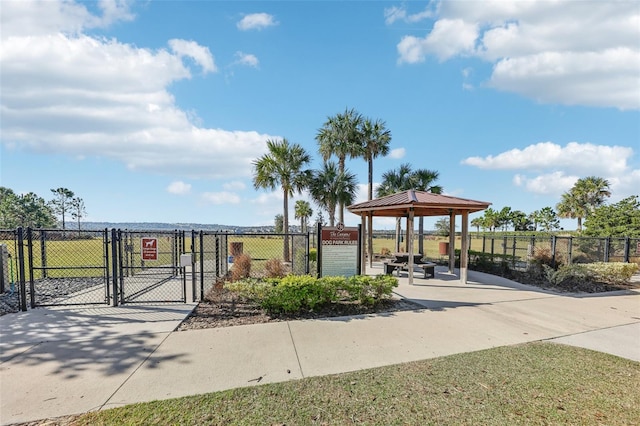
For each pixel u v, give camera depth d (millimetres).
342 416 2684
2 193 50375
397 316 5840
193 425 2553
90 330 4953
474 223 63375
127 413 2730
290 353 4113
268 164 16875
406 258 10961
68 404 2885
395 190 18969
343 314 5918
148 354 4055
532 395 3049
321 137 19125
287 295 5852
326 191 18281
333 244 7137
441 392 3100
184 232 10094
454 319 5691
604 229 20703
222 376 3457
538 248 12688
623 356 4070
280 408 2809
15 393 3076
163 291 8070
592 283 9320
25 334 4762
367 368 3664
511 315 6000
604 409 2809
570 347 4367
